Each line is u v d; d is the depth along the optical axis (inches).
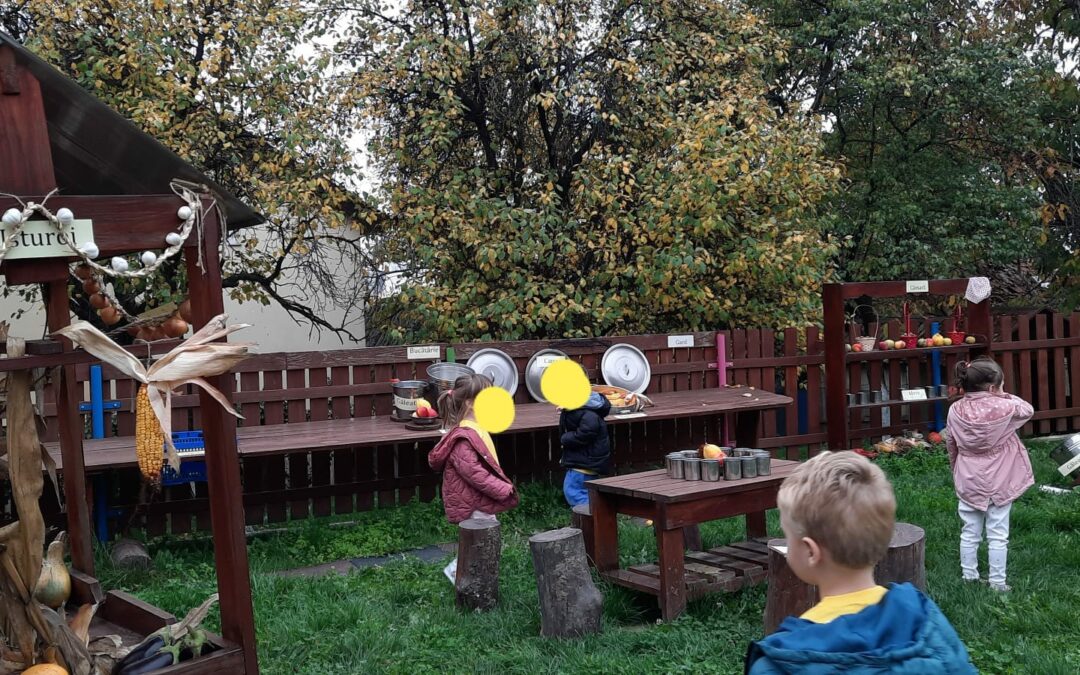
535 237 449.7
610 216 447.5
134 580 259.3
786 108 668.1
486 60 485.1
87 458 274.5
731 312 484.7
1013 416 232.8
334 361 352.5
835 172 478.9
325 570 281.1
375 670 187.5
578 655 192.2
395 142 465.7
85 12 398.0
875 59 623.2
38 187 119.8
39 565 129.0
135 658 128.3
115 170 159.0
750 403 388.5
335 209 445.4
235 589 131.6
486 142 490.6
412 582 254.8
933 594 228.7
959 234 637.3
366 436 316.5
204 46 429.4
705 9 504.1
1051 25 517.7
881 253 625.0
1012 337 509.4
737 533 293.0
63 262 121.0
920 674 75.0
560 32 458.3
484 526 228.2
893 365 469.7
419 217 437.1
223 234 143.9
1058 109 658.2
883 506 82.1
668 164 460.8
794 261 455.2
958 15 664.4
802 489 84.6
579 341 401.4
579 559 208.5
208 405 132.5
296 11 447.8
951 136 660.1
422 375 371.2
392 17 484.1
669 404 385.7
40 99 121.3
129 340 394.6
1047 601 224.8
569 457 308.0
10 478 128.7
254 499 335.0
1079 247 611.8
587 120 490.3
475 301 456.4
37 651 131.6
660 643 198.8
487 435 249.3
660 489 218.7
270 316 612.7
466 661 193.3
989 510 236.4
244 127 442.0
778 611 191.8
